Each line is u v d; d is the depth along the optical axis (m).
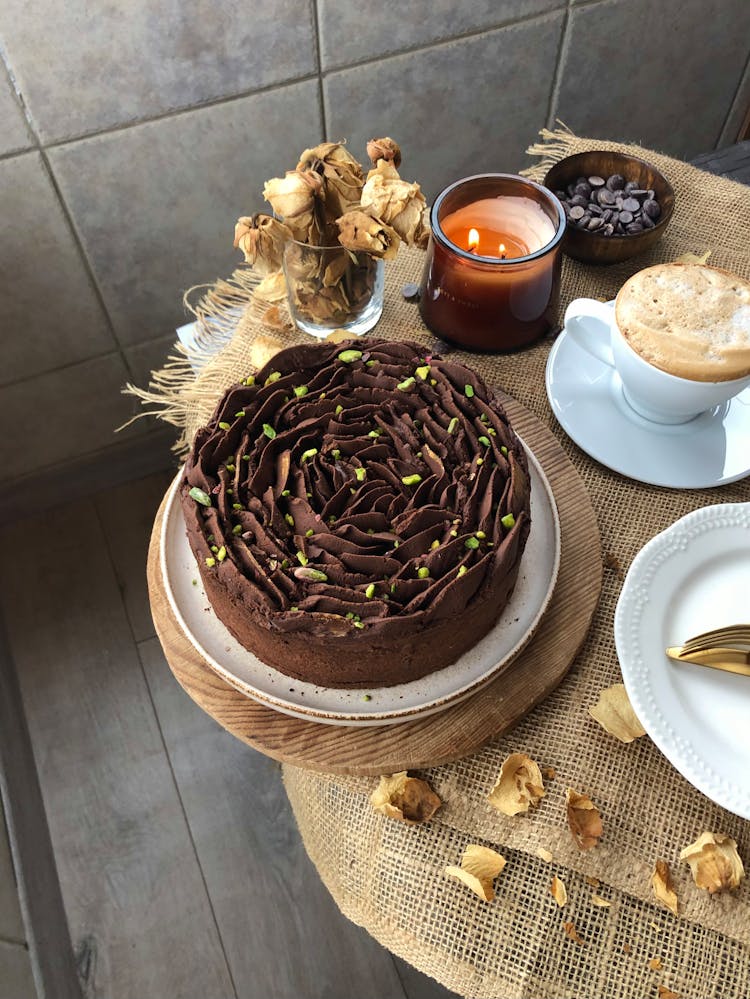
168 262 0.77
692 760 0.38
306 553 0.40
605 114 0.85
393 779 0.42
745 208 0.62
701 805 0.40
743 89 0.90
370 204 0.46
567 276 0.60
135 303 0.79
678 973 0.38
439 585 0.38
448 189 0.53
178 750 0.82
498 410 0.45
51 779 0.81
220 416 0.45
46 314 0.76
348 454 0.44
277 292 0.58
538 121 0.82
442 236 0.51
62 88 0.62
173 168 0.70
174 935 0.74
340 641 0.38
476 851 0.40
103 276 0.76
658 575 0.43
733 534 0.44
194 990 0.71
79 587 0.91
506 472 0.42
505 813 0.41
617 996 0.38
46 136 0.64
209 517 0.41
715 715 0.39
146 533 0.94
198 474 0.43
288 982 0.71
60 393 0.84
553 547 0.46
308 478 0.43
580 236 0.57
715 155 0.71
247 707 0.43
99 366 0.83
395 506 0.42
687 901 0.38
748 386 0.50
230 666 0.43
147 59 0.62
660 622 0.42
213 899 0.75
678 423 0.51
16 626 0.89
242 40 0.64
